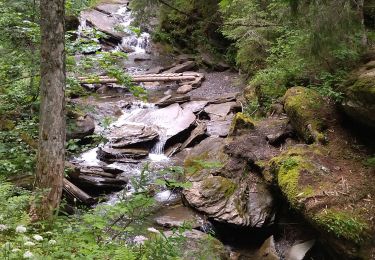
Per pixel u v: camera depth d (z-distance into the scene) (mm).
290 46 9438
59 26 4969
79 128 10383
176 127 11727
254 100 10828
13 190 5172
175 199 8359
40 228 4527
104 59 7121
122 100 14312
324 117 7625
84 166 9438
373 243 5348
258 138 8500
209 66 17906
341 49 7242
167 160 10609
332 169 6535
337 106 7688
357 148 6965
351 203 5824
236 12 12570
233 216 7285
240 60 13625
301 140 7910
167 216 7598
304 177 6391
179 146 11273
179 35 19578
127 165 10273
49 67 5016
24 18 7520
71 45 7340
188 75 16453
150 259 3484
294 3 7160
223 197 7750
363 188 6055
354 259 5367
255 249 7148
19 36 6855
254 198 7539
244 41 12180
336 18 6934
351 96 6578
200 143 10625
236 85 15227
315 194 5992
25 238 3467
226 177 8180
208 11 18188
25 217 4230
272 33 11414
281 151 7926
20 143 6742
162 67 17844
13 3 6852
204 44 18734
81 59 7855
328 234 5613
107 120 8758
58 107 5125
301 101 8016
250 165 8086
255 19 11352
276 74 9711
